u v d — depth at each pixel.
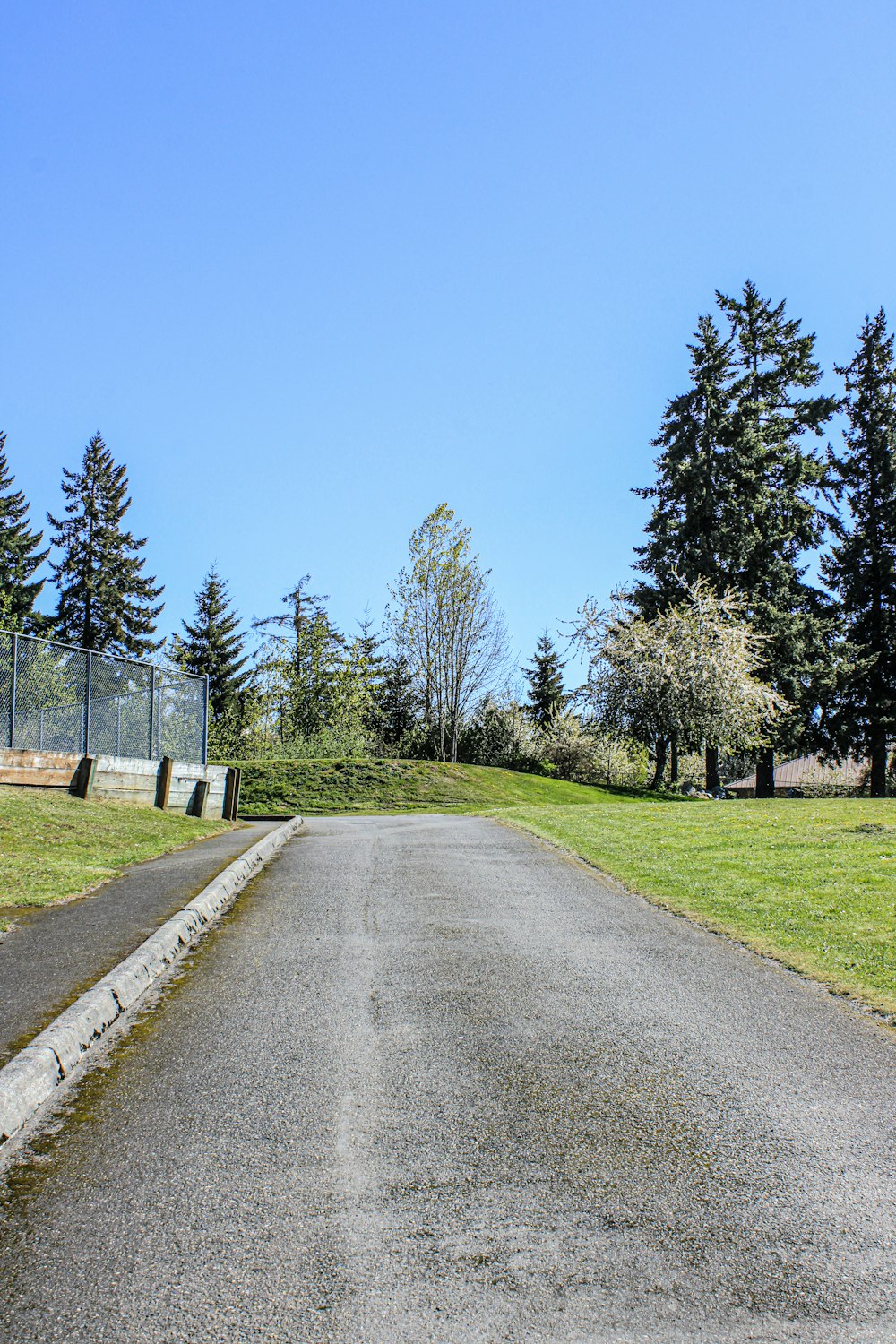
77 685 18.34
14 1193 3.61
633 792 38.06
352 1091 4.56
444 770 34.75
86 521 56.38
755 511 40.97
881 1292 2.94
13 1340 2.74
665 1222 3.37
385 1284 3.00
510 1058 5.00
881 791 44.88
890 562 45.09
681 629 38.53
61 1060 4.82
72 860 11.74
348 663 47.75
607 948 7.46
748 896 9.57
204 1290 2.97
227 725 46.28
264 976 6.67
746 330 45.81
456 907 9.25
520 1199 3.53
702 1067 4.88
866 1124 4.19
